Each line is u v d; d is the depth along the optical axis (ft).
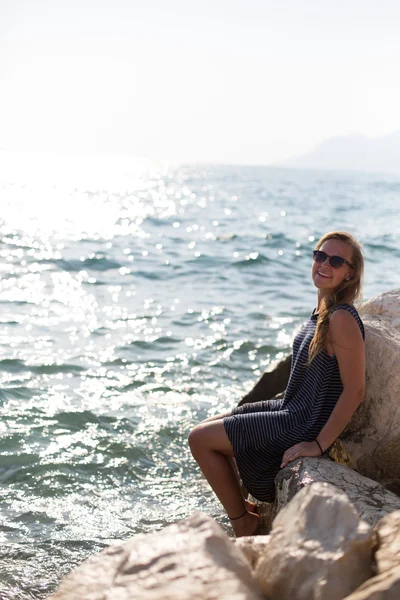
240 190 223.92
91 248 59.16
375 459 13.10
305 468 11.37
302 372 12.59
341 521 7.70
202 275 48.06
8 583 11.41
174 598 6.55
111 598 6.70
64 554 12.53
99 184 235.81
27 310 33.68
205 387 23.36
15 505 14.38
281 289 43.86
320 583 7.02
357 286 12.56
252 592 6.82
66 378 23.26
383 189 326.24
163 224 89.76
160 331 30.94
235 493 12.77
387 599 6.21
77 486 15.51
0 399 20.45
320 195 213.87
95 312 34.24
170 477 16.47
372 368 13.33
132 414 20.27
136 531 13.66
